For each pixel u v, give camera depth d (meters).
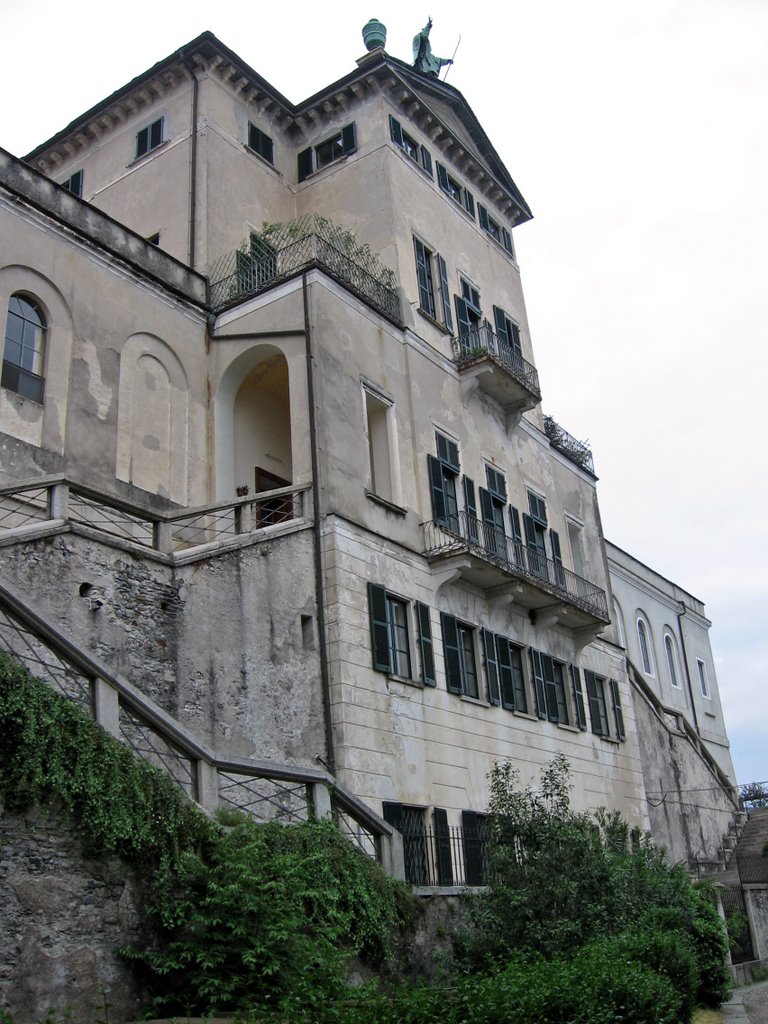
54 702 10.38
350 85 29.75
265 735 18.80
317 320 23.55
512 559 27.73
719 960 18.95
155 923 10.60
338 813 14.20
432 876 19.52
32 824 9.83
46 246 21.98
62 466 20.92
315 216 26.38
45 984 9.45
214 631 18.52
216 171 27.86
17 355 20.86
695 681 48.41
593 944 14.21
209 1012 9.80
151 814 10.88
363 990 10.93
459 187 32.28
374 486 24.64
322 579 21.23
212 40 28.30
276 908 10.99
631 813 29.89
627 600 44.19
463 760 23.00
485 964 14.49
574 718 28.39
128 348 23.39
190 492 23.92
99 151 30.75
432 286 29.02
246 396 26.03
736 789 41.84
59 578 16.02
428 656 23.03
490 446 28.80
